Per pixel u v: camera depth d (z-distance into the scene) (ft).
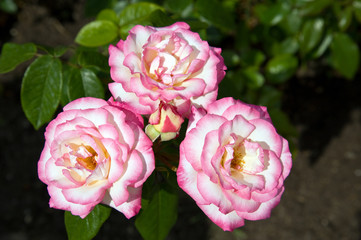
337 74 3.08
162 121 1.06
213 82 1.05
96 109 1.03
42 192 2.75
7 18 3.25
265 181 1.05
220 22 1.57
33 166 2.83
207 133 1.03
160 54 1.04
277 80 2.16
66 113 1.05
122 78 1.06
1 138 2.92
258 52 2.17
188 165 1.04
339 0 1.92
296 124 2.94
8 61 1.32
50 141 1.07
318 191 2.72
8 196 2.73
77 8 3.26
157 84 1.01
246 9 2.42
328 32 2.10
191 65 1.03
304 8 1.86
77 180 1.03
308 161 2.83
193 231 2.61
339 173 2.77
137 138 1.04
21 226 2.63
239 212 1.06
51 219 2.66
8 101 3.06
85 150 1.04
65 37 3.19
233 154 1.07
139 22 1.42
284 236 2.57
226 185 1.01
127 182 1.01
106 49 1.47
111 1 2.07
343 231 2.58
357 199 2.68
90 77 1.32
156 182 1.33
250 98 2.15
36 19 3.26
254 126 1.05
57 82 1.32
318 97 3.02
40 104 1.31
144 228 1.36
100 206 1.20
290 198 2.70
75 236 1.20
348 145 2.85
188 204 2.68
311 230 2.59
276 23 2.07
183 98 1.02
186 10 1.64
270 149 1.06
